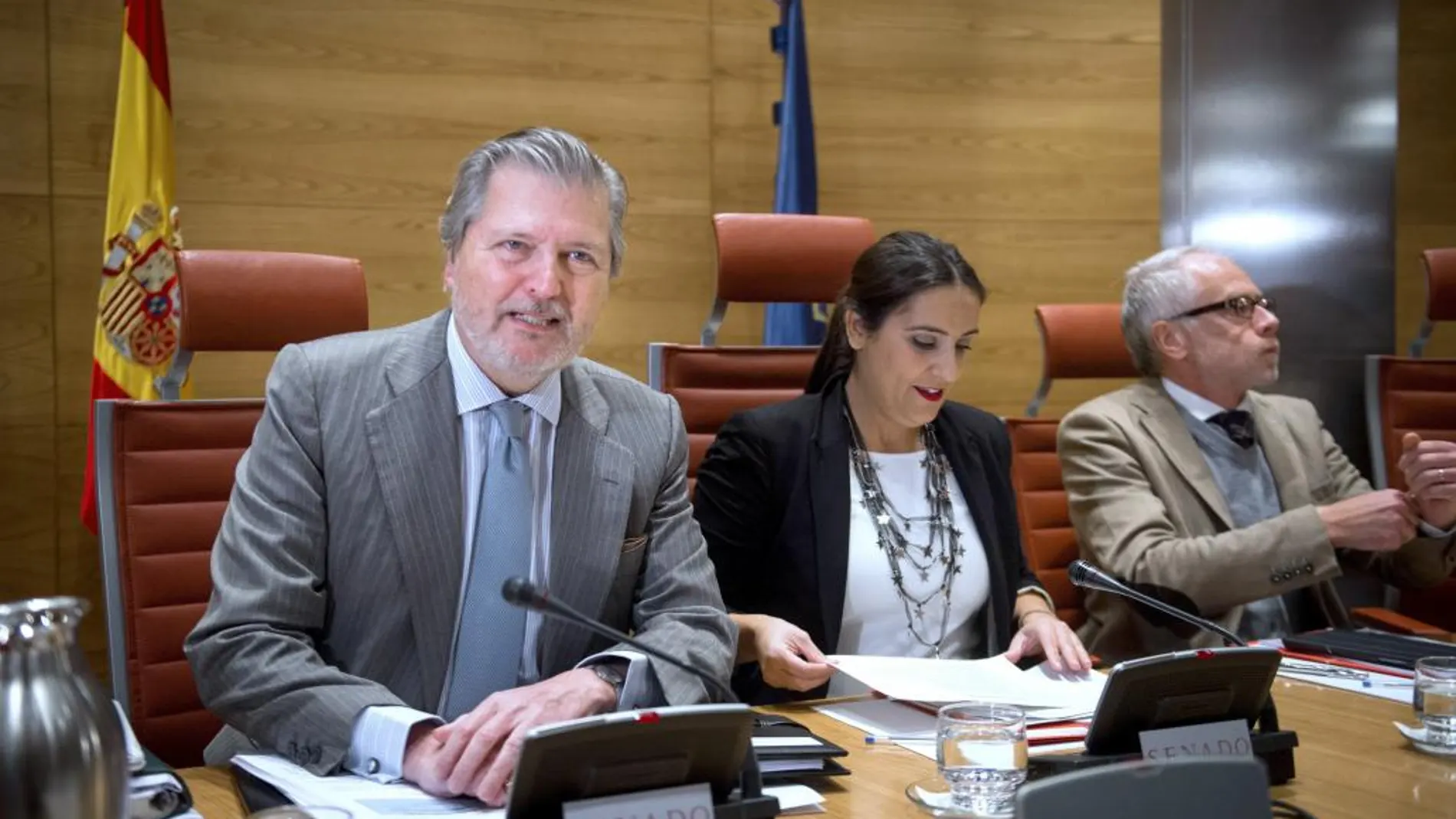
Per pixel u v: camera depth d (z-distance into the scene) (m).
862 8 4.71
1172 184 4.37
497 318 1.58
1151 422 2.83
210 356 4.02
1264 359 2.82
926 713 1.79
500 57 4.35
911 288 2.21
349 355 1.70
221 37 4.05
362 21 4.20
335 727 1.45
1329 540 2.53
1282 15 4.14
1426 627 2.75
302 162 4.15
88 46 3.96
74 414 3.96
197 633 1.55
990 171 4.86
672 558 1.79
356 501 1.62
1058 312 3.14
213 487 2.38
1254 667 1.50
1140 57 4.97
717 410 2.74
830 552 2.22
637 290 4.55
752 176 4.67
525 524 1.68
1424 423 3.49
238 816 1.35
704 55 4.59
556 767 1.14
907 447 2.35
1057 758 1.44
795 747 1.49
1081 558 2.98
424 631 1.62
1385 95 4.11
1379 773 1.52
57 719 1.00
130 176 3.69
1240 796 1.04
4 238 3.88
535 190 1.57
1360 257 4.12
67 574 3.96
